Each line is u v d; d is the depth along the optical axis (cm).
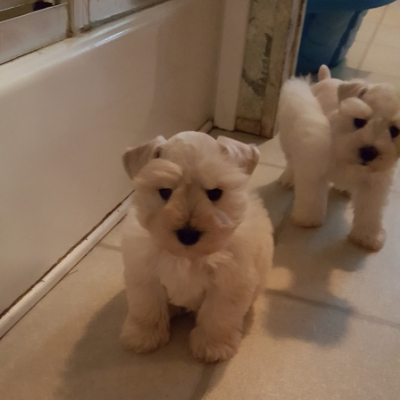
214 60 182
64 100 101
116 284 115
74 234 119
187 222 74
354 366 99
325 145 129
